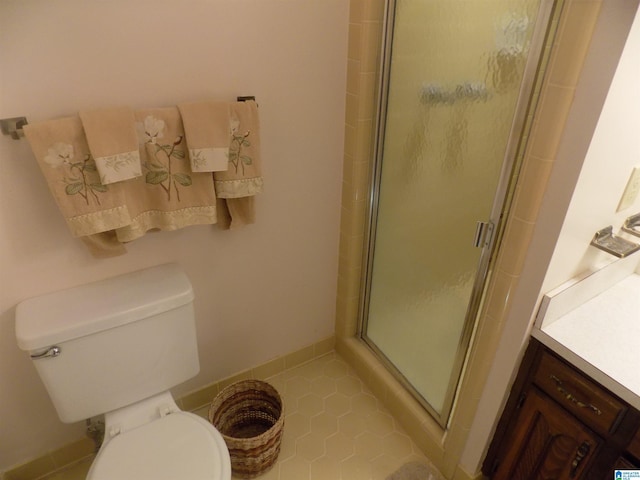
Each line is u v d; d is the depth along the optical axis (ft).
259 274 5.49
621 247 3.54
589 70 2.70
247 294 5.54
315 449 5.44
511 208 3.47
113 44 3.53
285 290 5.88
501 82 3.53
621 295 4.03
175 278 4.40
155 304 4.05
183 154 3.96
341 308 6.49
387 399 5.95
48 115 3.50
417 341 5.51
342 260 6.07
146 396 4.50
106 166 3.51
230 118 4.02
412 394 5.72
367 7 4.30
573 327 3.62
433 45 4.08
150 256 4.53
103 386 4.16
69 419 4.15
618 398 3.18
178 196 4.09
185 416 4.17
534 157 3.12
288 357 6.53
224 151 3.99
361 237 5.78
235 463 4.89
